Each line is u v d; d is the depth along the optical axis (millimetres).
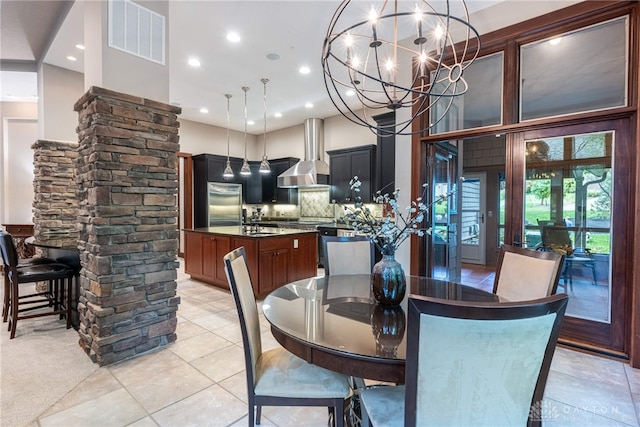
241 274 1661
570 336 2861
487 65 3281
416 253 3660
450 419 984
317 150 7027
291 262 4500
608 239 2693
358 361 1239
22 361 2545
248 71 4605
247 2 3035
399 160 3795
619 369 2445
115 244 2527
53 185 4297
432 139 3586
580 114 2754
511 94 3105
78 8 3158
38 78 4504
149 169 2721
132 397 2078
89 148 2545
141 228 2676
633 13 2531
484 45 3225
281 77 4812
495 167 6281
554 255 1877
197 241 5172
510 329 887
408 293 2031
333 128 7035
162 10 2916
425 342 932
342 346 1288
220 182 7262
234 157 7762
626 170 2594
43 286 4223
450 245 4461
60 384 2221
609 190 2684
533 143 3039
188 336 3043
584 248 2807
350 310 1719
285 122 7535
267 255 4195
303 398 1495
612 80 2658
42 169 4227
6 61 4535
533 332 909
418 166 3643
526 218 3084
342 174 6410
